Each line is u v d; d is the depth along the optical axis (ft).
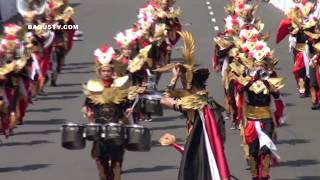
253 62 176.04
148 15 262.26
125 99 158.71
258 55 175.94
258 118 172.96
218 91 282.56
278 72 329.11
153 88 203.21
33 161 198.59
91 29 476.54
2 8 501.97
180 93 149.38
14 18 517.55
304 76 275.59
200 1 627.87
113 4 618.03
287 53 379.55
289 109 257.75
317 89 256.11
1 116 209.36
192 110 147.23
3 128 210.38
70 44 315.17
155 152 205.05
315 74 254.88
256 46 177.37
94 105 158.61
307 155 201.77
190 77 148.36
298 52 275.39
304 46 273.95
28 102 241.14
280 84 173.78
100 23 504.43
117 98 157.89
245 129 173.27
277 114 175.73
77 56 380.99
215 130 145.59
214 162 144.05
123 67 163.02
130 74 206.49
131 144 156.04
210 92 280.72
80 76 328.70
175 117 245.65
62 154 205.46
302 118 244.01
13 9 532.73
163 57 268.21
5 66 209.87
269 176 174.70
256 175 173.58
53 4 307.37
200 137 146.00
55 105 269.03
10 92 210.79
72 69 346.74
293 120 241.14
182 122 238.27
